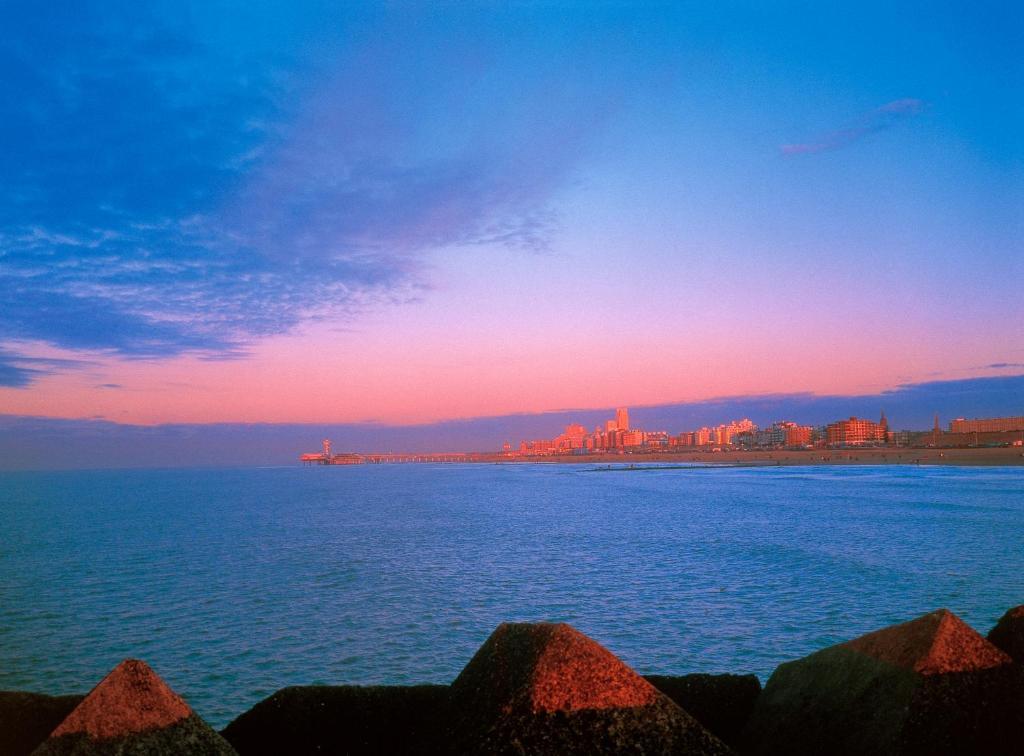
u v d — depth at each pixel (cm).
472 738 365
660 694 367
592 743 352
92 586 3856
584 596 3206
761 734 468
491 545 5212
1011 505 7988
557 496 11425
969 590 3191
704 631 2534
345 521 7619
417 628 2706
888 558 4206
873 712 406
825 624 2620
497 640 416
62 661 2403
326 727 493
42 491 17975
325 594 3444
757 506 8581
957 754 385
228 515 8919
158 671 2248
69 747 349
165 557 5031
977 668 399
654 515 7631
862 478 15462
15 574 4322
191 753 362
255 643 2559
